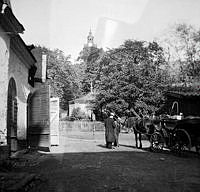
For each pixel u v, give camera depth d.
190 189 4.23
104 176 4.89
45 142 10.09
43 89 10.45
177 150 8.81
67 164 5.32
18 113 8.74
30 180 4.38
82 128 22.61
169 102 10.30
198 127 8.16
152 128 10.32
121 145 12.82
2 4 5.33
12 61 7.73
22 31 6.41
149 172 5.63
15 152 8.02
